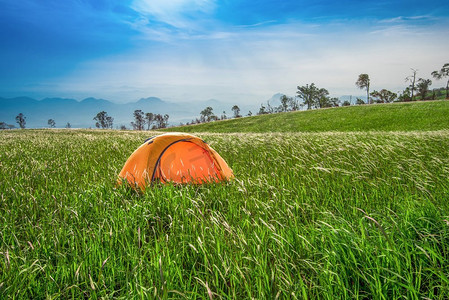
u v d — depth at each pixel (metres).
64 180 6.23
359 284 2.43
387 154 7.10
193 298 2.31
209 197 4.74
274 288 2.25
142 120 163.25
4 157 10.35
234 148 10.16
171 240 3.22
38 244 3.21
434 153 7.44
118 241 3.28
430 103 57.78
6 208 4.51
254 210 4.00
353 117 54.97
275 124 61.94
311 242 2.90
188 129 74.38
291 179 5.50
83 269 2.69
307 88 150.88
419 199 3.97
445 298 2.18
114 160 8.72
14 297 2.36
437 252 2.59
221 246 2.92
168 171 6.50
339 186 4.75
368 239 2.64
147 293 2.20
